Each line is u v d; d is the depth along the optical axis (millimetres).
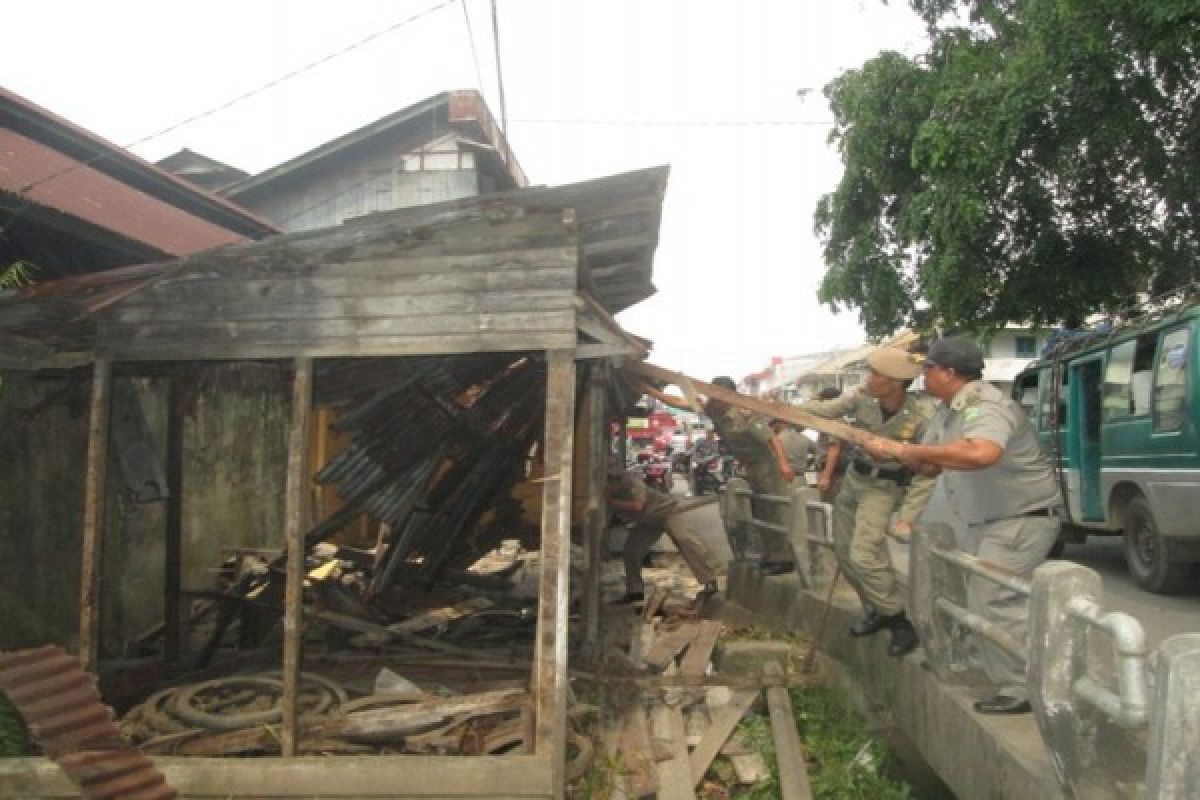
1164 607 7773
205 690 5051
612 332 4141
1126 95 9445
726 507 8648
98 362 4410
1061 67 9242
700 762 5070
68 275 5816
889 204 12492
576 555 10469
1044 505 4156
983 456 3961
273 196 13695
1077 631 2867
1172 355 7797
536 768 3973
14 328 4461
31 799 3934
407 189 13492
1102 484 9164
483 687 5531
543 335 4086
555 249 4090
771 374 59312
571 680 5789
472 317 4133
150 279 4199
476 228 4113
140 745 4363
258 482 9961
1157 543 8195
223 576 8188
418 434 6246
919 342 5703
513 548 11617
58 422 6145
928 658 4383
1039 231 11031
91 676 4039
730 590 8539
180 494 6195
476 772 3980
